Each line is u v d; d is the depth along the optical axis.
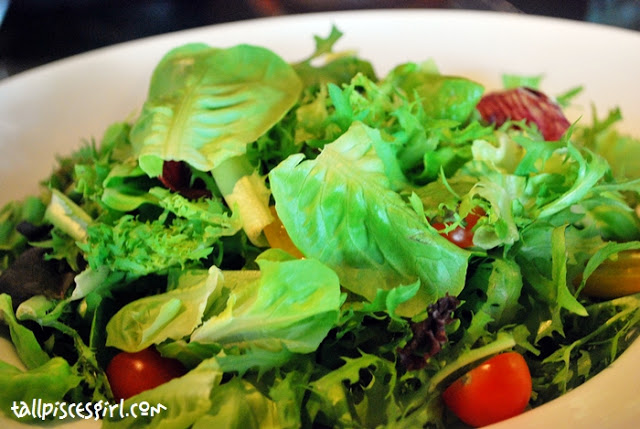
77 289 0.25
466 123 0.29
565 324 0.25
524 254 0.25
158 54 0.38
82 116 0.36
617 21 0.47
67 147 0.35
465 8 0.51
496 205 0.24
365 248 0.24
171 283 0.25
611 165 0.31
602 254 0.24
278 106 0.27
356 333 0.23
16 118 0.35
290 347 0.22
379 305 0.23
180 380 0.22
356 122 0.24
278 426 0.22
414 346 0.22
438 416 0.23
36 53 0.49
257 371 0.23
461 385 0.23
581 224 0.27
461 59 0.38
